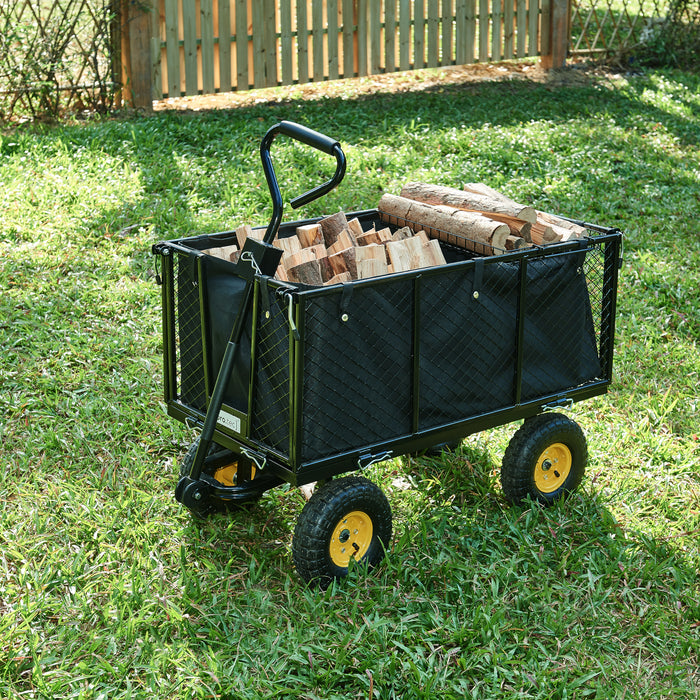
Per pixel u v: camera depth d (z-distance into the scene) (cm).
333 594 322
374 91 884
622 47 1028
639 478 380
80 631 311
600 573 337
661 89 934
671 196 641
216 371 332
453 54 918
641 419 412
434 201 383
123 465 373
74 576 326
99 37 743
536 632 317
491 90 892
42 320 448
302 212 555
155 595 320
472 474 376
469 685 302
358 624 314
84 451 380
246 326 318
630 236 559
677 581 334
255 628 313
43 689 292
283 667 300
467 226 354
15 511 350
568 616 320
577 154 689
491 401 343
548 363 353
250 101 830
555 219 371
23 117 725
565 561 337
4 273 475
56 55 723
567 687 299
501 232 349
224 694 294
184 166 605
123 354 435
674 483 379
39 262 488
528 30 960
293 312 303
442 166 645
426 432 331
